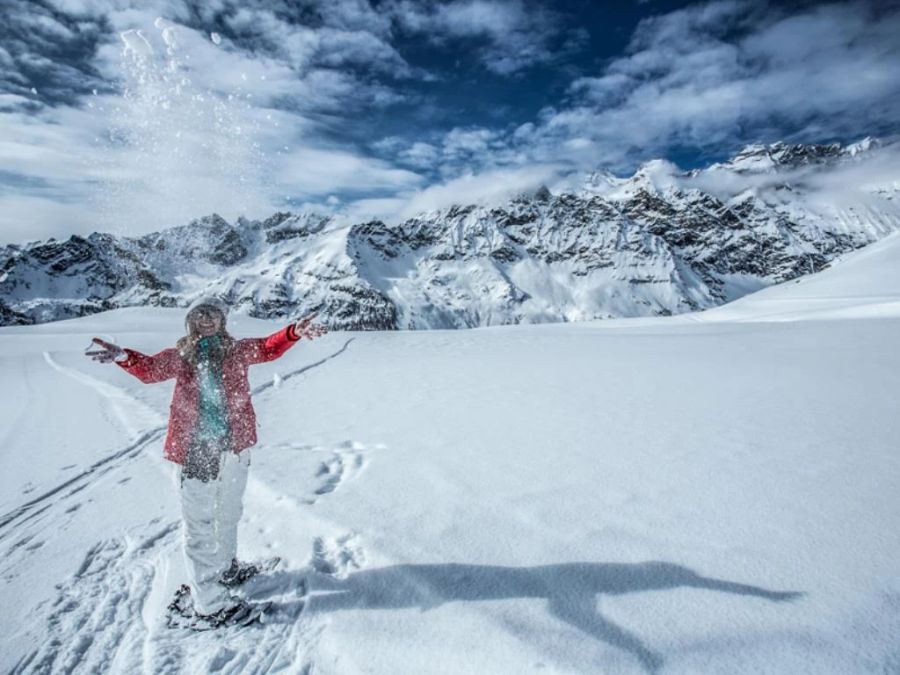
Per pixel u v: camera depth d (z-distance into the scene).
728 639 2.56
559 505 4.26
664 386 10.06
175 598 3.18
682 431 6.52
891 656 2.39
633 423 7.02
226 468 3.10
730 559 3.32
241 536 4.00
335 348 20.25
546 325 56.69
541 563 3.35
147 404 9.29
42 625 3.01
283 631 2.88
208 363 3.10
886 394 8.46
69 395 10.55
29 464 5.89
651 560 3.34
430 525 3.95
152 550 3.84
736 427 6.63
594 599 2.94
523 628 2.72
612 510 4.12
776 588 2.98
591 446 5.95
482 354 17.64
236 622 2.96
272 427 7.38
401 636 2.74
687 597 2.93
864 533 3.60
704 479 4.77
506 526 3.89
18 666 2.68
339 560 3.54
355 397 9.59
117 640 2.89
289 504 4.45
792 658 2.42
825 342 17.92
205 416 3.04
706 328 33.03
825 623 2.65
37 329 52.16
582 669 2.41
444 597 3.03
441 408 8.34
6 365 17.19
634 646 2.55
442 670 2.49
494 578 3.20
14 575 3.53
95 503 4.70
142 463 5.84
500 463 5.39
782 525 3.77
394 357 16.91
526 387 10.32
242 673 2.58
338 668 2.56
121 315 61.44
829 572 3.12
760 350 16.38
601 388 10.00
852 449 5.53
